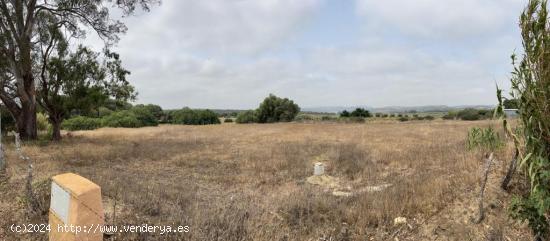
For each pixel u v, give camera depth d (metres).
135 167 10.44
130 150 13.55
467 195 5.25
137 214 4.73
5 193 5.46
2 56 15.18
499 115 3.78
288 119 50.00
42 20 17.16
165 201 5.56
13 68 15.65
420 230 4.53
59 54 16.97
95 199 3.63
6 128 19.84
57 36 16.80
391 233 4.50
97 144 15.81
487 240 4.08
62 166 9.13
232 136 21.73
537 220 3.65
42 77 16.92
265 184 8.38
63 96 17.25
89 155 11.80
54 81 16.95
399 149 12.70
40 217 4.59
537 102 3.24
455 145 11.16
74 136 20.31
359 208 5.15
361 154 11.60
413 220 4.78
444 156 9.25
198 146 15.73
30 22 16.02
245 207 5.31
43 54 16.84
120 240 3.99
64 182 3.78
